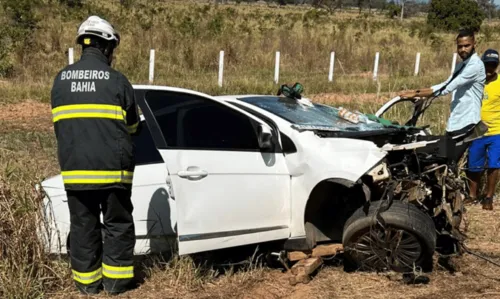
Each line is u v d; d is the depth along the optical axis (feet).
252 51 66.44
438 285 14.43
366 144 14.42
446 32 123.24
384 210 13.96
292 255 15.02
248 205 14.35
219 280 14.90
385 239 14.12
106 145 12.99
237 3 237.25
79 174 13.01
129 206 13.79
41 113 38.75
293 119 15.70
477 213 20.16
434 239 14.10
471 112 18.13
